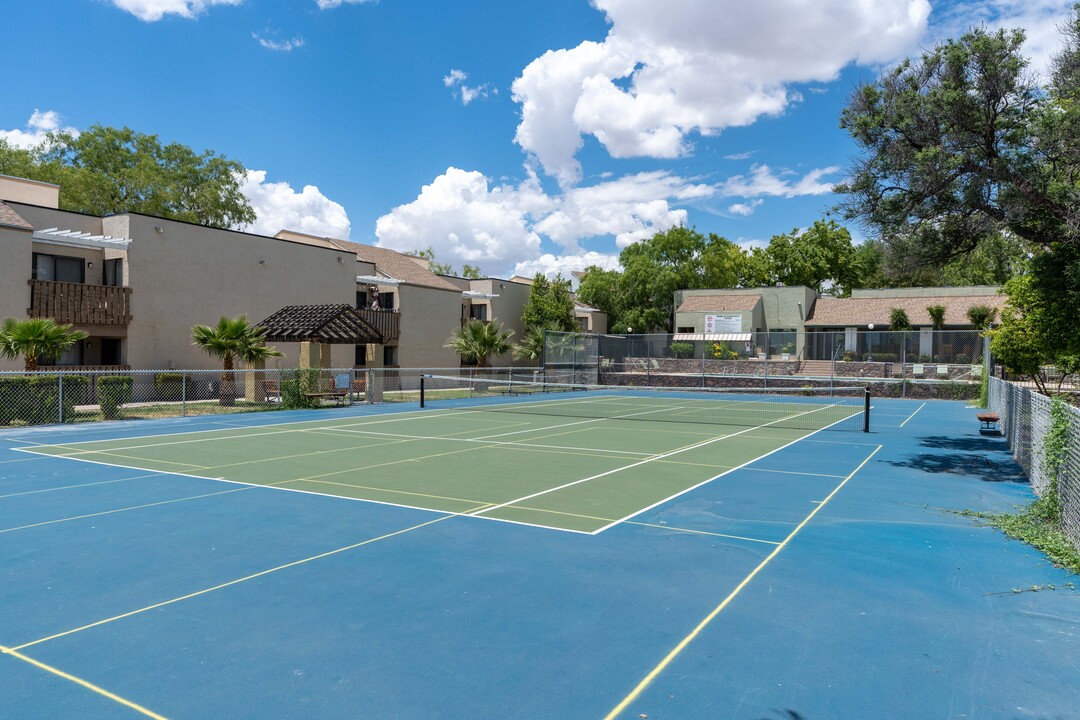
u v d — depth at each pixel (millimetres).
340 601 5895
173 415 22938
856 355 40594
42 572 6648
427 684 4434
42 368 23953
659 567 6852
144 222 26797
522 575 6594
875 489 10977
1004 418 17984
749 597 6023
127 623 5406
